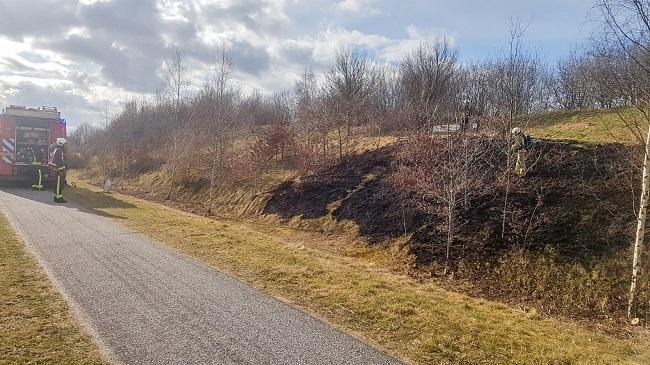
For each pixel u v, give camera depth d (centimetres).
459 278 1098
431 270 1152
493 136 1634
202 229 1301
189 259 935
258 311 647
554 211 1192
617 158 1269
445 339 578
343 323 620
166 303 655
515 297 985
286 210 1820
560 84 3002
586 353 594
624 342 722
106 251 954
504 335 628
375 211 1525
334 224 1577
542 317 834
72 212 1492
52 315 578
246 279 811
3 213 1362
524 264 1073
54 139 2212
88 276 761
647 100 838
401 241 1313
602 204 1141
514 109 1548
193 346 514
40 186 2145
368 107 3081
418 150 1677
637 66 830
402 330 605
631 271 950
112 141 4031
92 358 467
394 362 506
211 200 2270
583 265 1012
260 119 3953
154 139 3856
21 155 2156
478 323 668
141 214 1566
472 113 1897
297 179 2028
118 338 522
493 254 1141
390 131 2441
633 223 1052
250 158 2402
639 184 1135
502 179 1366
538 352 567
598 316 876
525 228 1177
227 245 1091
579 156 1352
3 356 456
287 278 824
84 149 4944
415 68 2981
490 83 1988
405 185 1543
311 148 2284
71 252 922
